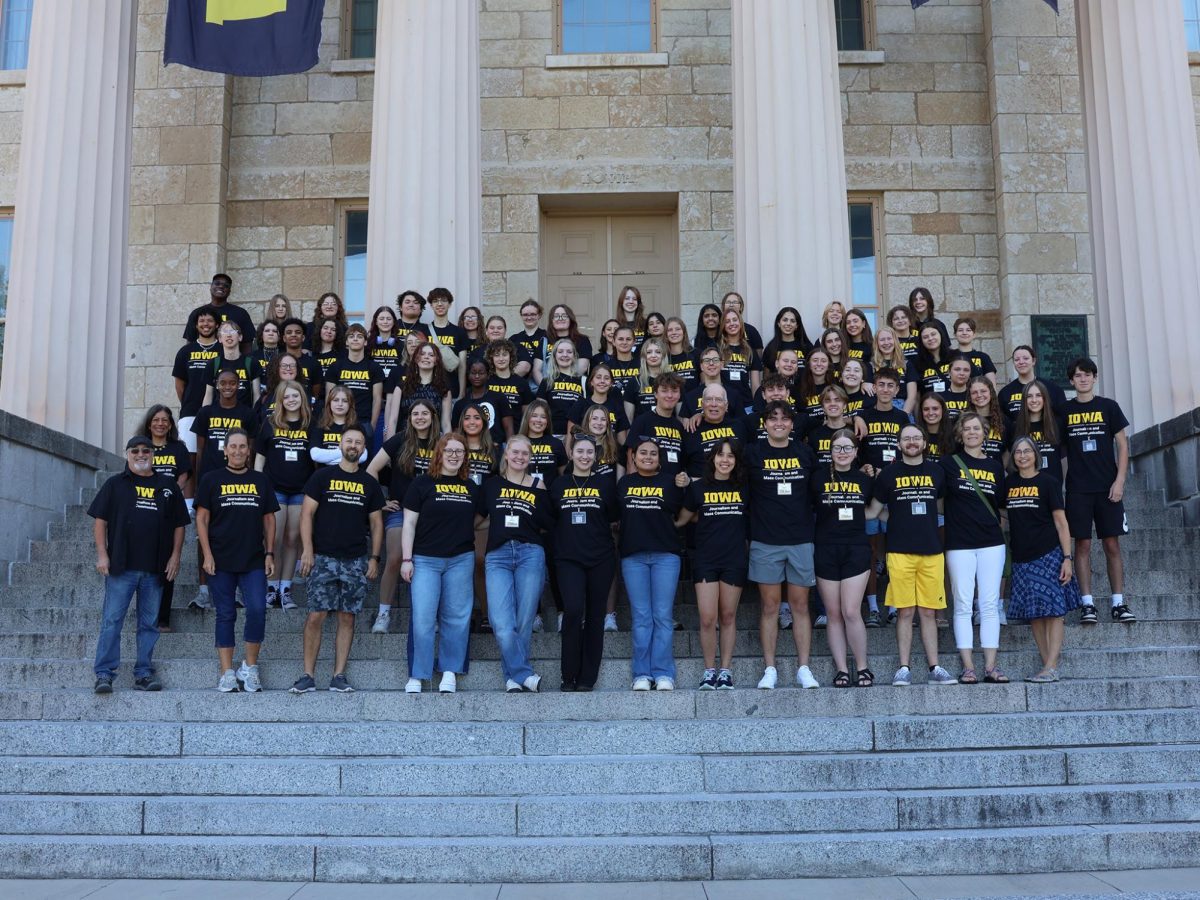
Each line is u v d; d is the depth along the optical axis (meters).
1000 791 6.77
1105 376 12.34
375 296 10.88
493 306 15.38
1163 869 6.27
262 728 7.37
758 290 10.89
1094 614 8.78
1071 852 6.31
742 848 6.32
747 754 7.28
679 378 8.95
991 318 15.36
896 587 8.05
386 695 7.76
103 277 12.12
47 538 10.70
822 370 9.42
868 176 15.58
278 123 15.83
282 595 9.09
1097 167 12.55
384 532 8.95
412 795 6.96
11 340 11.68
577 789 6.96
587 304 15.86
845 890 5.96
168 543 8.30
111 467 11.89
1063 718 7.36
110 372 12.20
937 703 7.68
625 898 5.89
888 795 6.69
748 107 11.28
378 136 11.26
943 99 15.80
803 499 8.13
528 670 7.99
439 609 8.29
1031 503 8.21
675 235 15.95
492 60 15.84
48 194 11.86
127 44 12.75
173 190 15.40
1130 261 12.01
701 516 8.22
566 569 8.05
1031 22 15.63
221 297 11.34
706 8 15.95
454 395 10.30
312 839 6.53
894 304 15.38
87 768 7.04
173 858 6.41
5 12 16.03
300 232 15.61
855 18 16.16
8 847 6.44
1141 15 12.27
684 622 9.04
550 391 10.02
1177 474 10.91
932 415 8.85
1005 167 15.34
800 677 8.02
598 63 15.77
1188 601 9.09
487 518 8.48
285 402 9.12
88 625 9.08
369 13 16.30
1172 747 7.15
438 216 10.88
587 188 15.55
